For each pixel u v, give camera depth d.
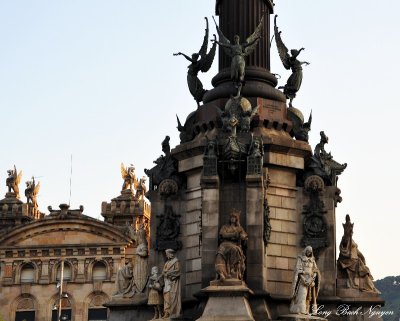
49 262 133.75
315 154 53.56
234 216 48.41
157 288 50.19
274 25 56.44
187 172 53.56
